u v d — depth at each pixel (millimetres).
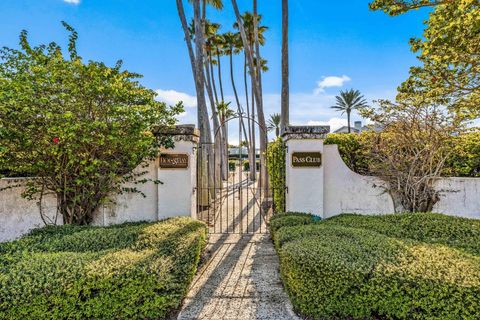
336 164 5555
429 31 3943
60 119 4074
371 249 2814
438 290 2248
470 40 3514
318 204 5336
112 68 4680
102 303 2506
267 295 3277
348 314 2518
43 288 2352
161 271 2689
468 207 5332
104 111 4398
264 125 10969
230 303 3100
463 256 2684
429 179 5379
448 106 4691
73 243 3299
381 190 5480
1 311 2266
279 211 6379
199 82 9711
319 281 2590
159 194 5254
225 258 4559
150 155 5055
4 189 4602
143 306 2602
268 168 9008
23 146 4086
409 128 5160
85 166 4668
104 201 5062
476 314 2139
